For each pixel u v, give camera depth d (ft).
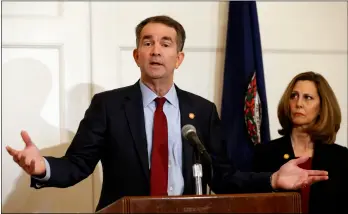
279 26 20.81
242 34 19.16
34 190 18.58
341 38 21.26
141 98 13.84
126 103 13.65
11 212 18.37
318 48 21.06
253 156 17.72
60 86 18.94
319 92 16.96
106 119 13.42
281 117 17.33
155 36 13.47
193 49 20.01
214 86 20.08
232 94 19.07
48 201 18.67
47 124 18.76
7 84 18.60
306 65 20.94
